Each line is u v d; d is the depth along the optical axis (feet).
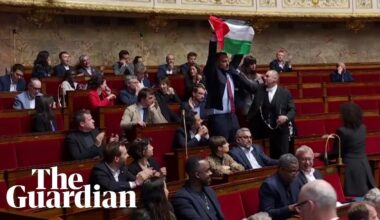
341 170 16.30
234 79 19.08
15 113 19.30
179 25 35.40
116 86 26.50
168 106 20.92
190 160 12.80
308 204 7.30
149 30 34.37
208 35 36.40
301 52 39.17
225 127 18.40
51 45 31.09
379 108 26.89
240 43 19.08
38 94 21.21
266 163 16.92
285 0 36.52
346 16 37.83
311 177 14.53
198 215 12.39
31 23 30.40
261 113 19.01
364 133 16.61
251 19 35.76
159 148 18.79
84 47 32.22
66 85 23.45
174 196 12.66
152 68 32.60
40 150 16.97
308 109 25.64
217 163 15.65
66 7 29.27
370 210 9.57
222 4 34.53
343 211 11.89
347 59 40.19
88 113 16.98
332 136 16.92
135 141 14.85
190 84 24.98
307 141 19.17
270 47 38.24
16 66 23.99
